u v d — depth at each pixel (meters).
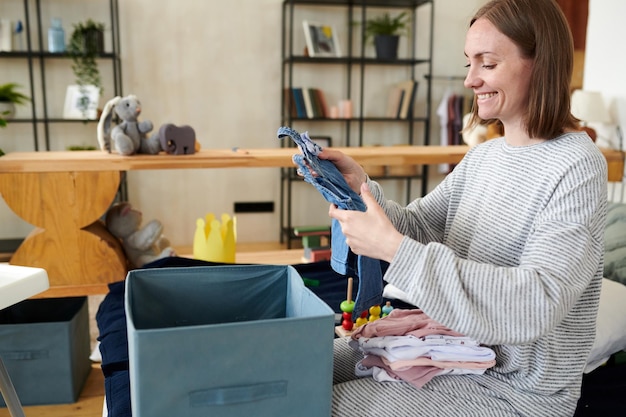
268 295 1.38
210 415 1.01
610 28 3.44
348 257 1.37
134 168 2.71
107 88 4.68
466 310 1.03
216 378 1.01
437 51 5.31
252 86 4.97
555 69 1.17
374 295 1.39
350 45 4.96
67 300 2.34
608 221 2.36
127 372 1.58
